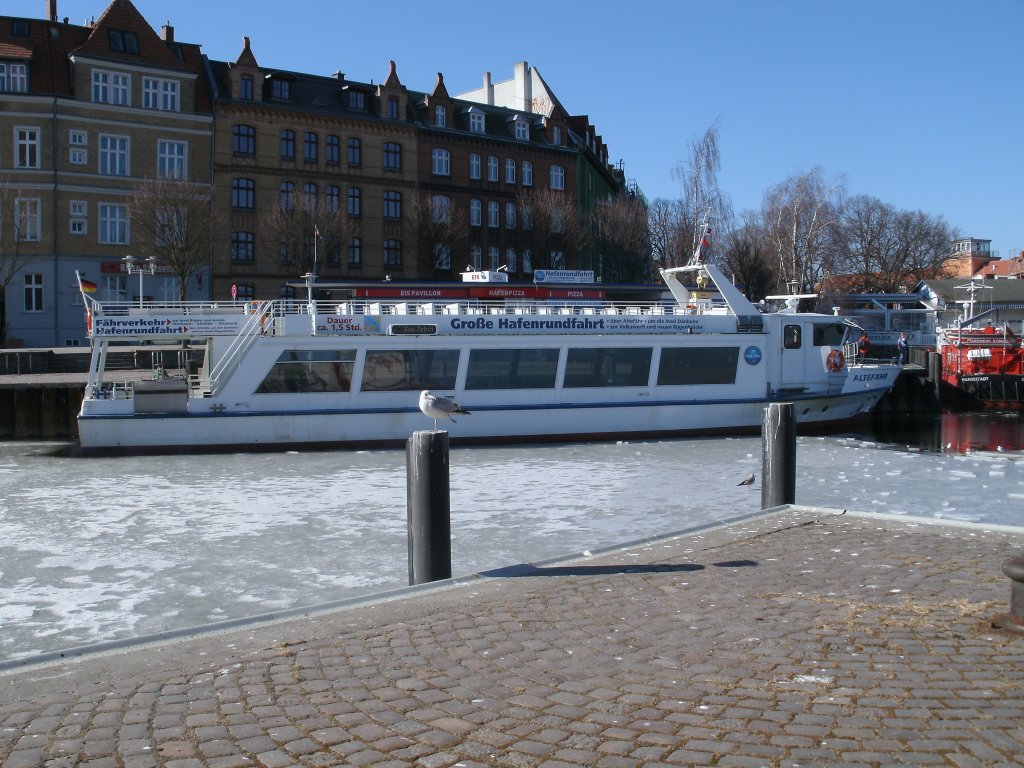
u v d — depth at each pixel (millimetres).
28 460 24047
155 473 21672
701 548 9727
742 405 28609
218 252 54906
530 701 5574
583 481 20297
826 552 9484
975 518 15898
